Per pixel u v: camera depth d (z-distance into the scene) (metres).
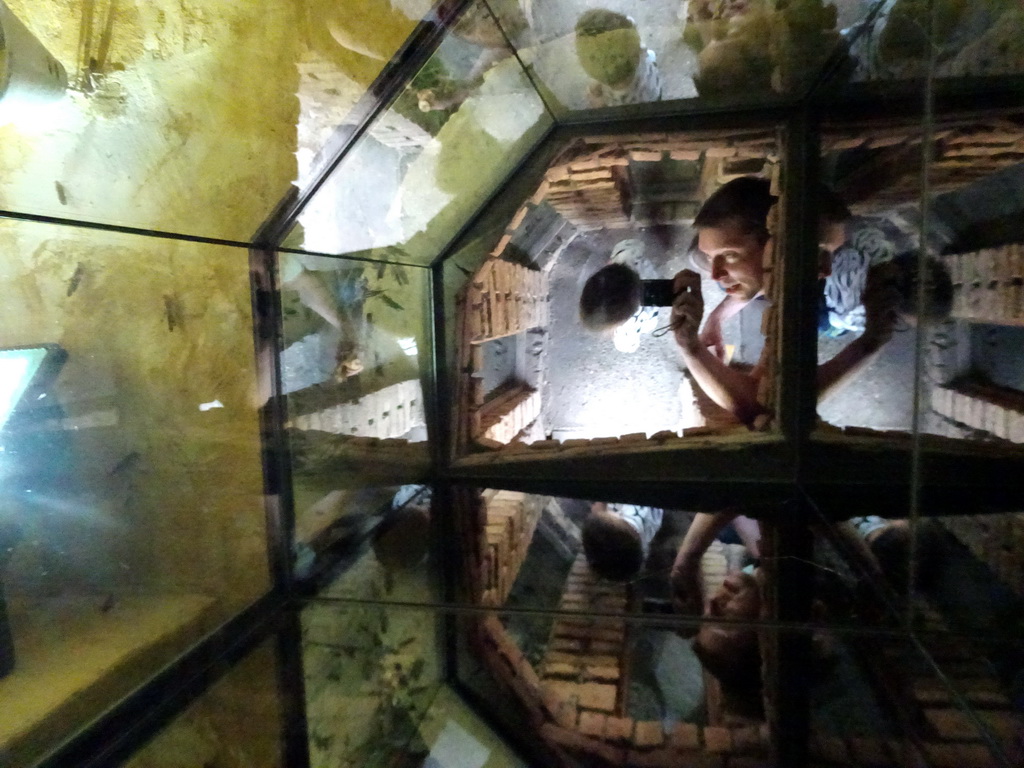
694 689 0.93
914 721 0.81
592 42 1.31
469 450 1.77
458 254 1.74
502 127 1.47
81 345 0.89
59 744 0.75
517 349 1.99
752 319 1.80
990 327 0.93
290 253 1.23
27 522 0.84
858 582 1.17
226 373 1.10
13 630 0.81
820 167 1.46
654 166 1.66
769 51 1.33
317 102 1.09
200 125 0.96
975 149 0.98
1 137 0.77
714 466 1.67
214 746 0.86
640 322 1.88
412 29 1.10
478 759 0.84
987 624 0.85
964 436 0.99
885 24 1.15
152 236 0.95
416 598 1.21
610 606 1.17
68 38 0.81
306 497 1.28
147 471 0.98
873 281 1.36
